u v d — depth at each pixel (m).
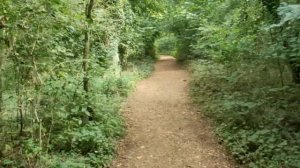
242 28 10.31
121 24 12.90
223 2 13.19
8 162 5.39
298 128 7.38
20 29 5.40
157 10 22.94
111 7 9.92
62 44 7.41
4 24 5.01
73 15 6.05
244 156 6.67
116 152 7.46
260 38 9.77
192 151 7.48
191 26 20.53
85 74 8.25
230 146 7.29
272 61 9.09
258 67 9.83
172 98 12.91
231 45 10.57
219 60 12.66
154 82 17.39
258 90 9.06
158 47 38.00
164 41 37.94
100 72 9.88
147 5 22.08
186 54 25.25
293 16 5.32
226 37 11.36
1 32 5.16
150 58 26.98
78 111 7.75
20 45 5.53
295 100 8.40
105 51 11.55
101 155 6.90
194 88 13.81
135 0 20.41
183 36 24.25
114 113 9.82
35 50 5.84
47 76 6.18
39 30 5.69
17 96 5.73
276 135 7.01
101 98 9.96
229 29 11.24
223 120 8.98
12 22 5.09
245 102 8.91
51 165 5.74
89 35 8.37
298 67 8.56
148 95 13.67
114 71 13.51
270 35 9.05
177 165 6.82
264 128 7.52
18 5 5.24
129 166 6.82
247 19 10.12
